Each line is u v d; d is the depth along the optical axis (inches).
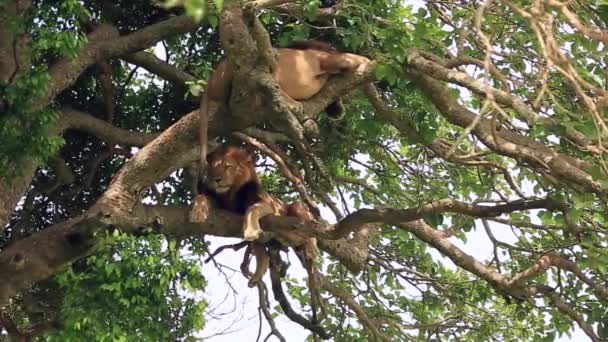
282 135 531.2
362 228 495.2
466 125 409.7
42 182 559.2
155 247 491.8
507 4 249.3
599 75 396.8
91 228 424.8
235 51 365.4
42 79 418.3
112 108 550.9
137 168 427.2
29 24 456.4
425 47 439.8
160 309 490.3
